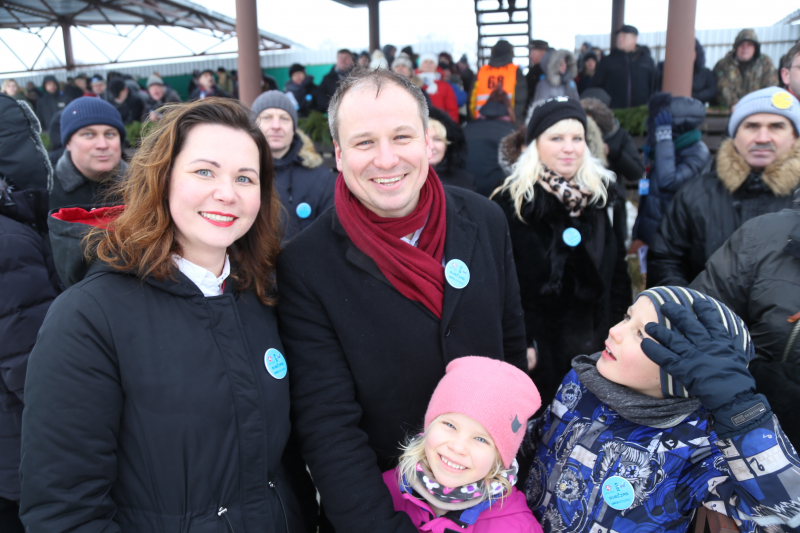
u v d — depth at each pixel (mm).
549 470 1242
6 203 1696
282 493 1206
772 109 1880
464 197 1475
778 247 1465
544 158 2096
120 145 2248
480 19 9125
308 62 12609
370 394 1295
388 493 1191
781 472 884
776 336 1417
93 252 1076
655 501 1083
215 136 1064
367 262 1269
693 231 2088
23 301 1456
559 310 2041
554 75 4711
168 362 1028
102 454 980
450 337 1315
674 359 972
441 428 1132
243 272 1233
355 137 1159
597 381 1188
